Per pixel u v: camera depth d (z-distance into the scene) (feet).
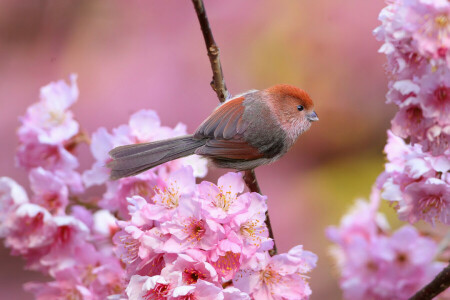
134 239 12.47
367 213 12.97
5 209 12.82
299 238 13.78
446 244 12.91
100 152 12.79
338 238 12.97
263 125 12.74
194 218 12.41
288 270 12.50
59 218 12.78
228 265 12.41
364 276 12.92
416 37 12.46
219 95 12.71
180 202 12.41
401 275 12.91
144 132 12.78
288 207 13.82
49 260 12.79
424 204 12.60
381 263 12.92
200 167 12.75
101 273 12.76
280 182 14.06
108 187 12.78
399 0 12.50
